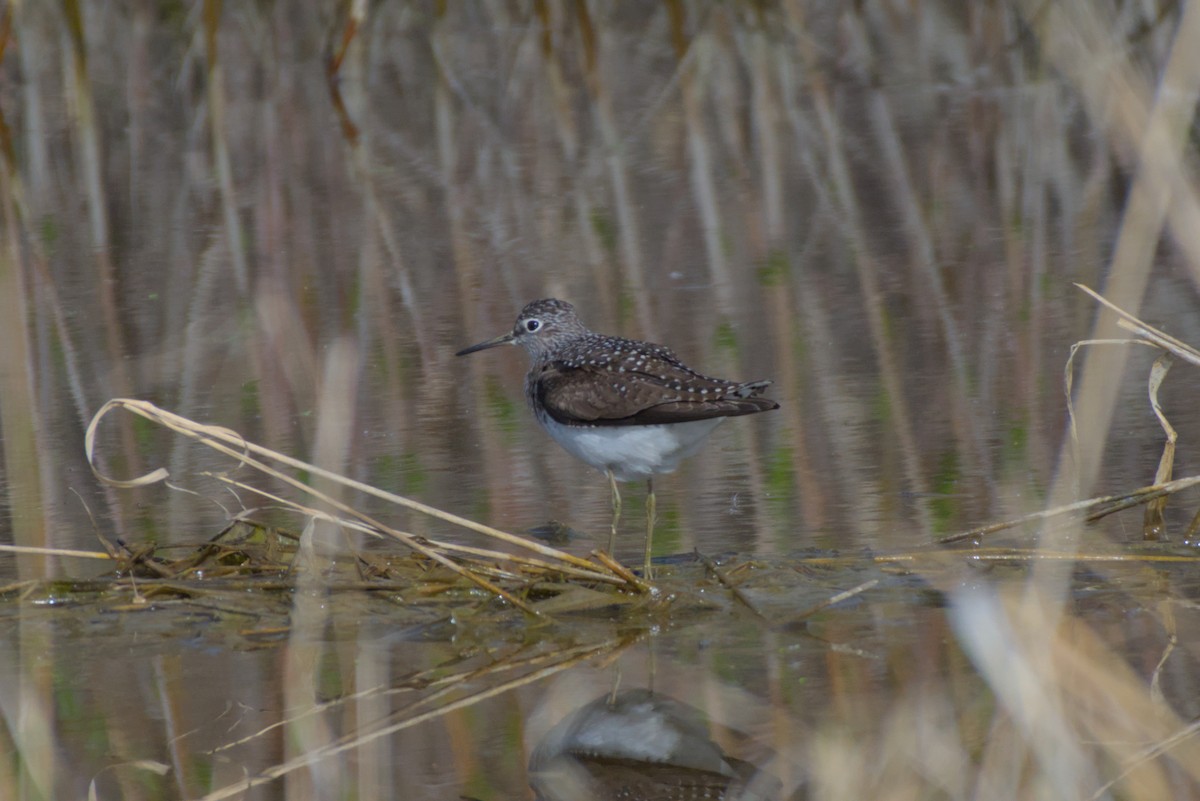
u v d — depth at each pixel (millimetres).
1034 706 7309
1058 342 15555
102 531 11273
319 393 14281
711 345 15812
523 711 8461
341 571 10352
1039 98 27078
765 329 16297
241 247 19984
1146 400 13688
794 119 26281
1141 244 8258
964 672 8734
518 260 19203
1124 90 8516
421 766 7785
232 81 29531
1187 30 7844
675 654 9188
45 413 14125
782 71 29422
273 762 7840
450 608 9891
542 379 11625
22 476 12562
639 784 7609
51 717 8383
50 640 9500
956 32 31969
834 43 31531
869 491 11930
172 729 8219
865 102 27328
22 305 16375
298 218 21375
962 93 27719
